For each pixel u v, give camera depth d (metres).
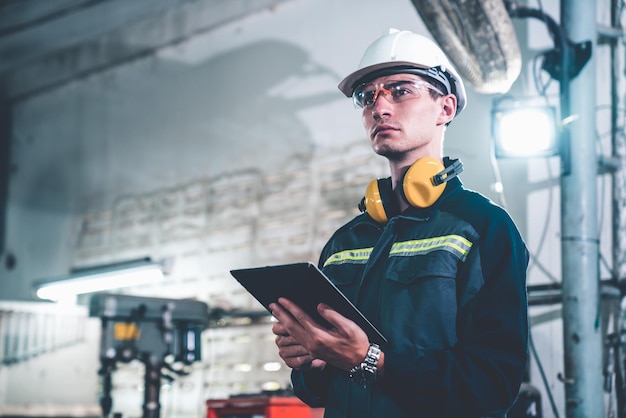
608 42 3.93
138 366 6.10
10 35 7.24
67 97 7.27
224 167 5.97
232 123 5.97
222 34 6.16
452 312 1.51
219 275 5.85
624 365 3.69
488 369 1.43
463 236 1.55
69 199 7.04
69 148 7.15
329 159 5.32
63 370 6.64
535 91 4.19
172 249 6.20
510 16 3.61
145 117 6.60
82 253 6.84
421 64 1.69
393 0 5.06
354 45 5.27
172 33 6.49
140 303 4.19
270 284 1.50
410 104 1.69
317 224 5.32
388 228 1.66
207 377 5.66
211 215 5.99
